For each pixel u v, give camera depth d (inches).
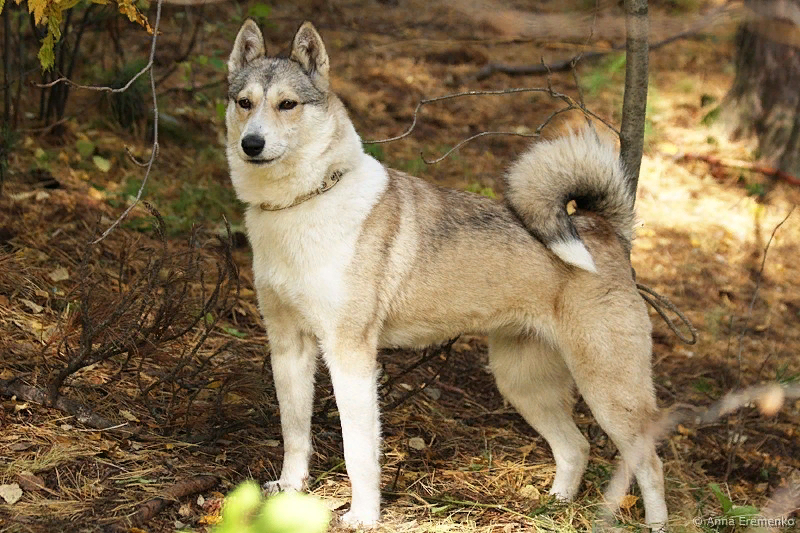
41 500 206.7
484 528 229.0
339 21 631.2
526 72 588.4
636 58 277.9
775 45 483.2
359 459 222.1
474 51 603.5
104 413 247.9
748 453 302.5
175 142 438.0
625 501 251.8
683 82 585.3
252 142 219.0
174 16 528.7
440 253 237.0
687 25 492.1
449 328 246.1
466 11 505.4
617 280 239.3
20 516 199.2
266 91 226.2
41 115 404.2
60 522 199.3
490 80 580.7
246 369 280.1
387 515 230.2
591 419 308.5
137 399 258.7
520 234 241.4
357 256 224.4
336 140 228.1
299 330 237.0
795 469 297.6
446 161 474.0
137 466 228.4
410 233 234.8
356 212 225.8
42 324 278.2
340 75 554.9
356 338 225.3
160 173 406.3
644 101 281.6
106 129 425.1
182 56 486.0
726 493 273.1
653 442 238.8
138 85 425.4
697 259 430.6
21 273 298.8
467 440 283.0
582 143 248.5
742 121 512.1
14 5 380.5
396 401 291.9
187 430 248.8
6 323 273.1
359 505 223.5
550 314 241.1
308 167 223.5
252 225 233.5
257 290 235.8
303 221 223.0
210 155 430.6
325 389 287.6
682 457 296.0
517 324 246.7
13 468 214.1
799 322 393.7
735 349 369.7
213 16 559.2
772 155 488.7
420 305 238.7
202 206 386.0
